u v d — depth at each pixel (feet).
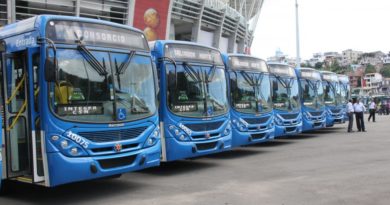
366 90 378.53
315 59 609.83
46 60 24.38
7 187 29.35
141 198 27.12
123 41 28.73
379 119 121.60
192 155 36.17
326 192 26.55
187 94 36.68
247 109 45.80
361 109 74.38
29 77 25.48
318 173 33.27
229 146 39.93
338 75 80.48
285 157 43.39
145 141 28.89
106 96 26.91
